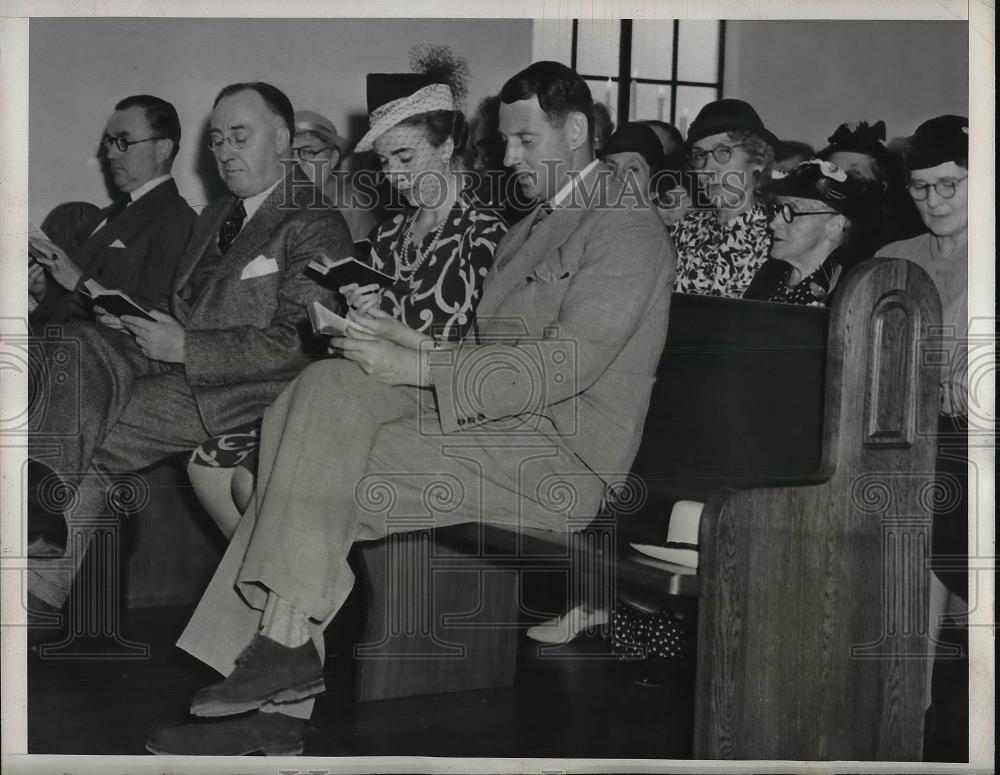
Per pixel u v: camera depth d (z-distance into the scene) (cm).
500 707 273
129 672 300
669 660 297
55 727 258
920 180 317
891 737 228
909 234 322
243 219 338
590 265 266
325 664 304
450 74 327
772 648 214
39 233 335
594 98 336
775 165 335
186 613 340
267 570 228
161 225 340
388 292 321
